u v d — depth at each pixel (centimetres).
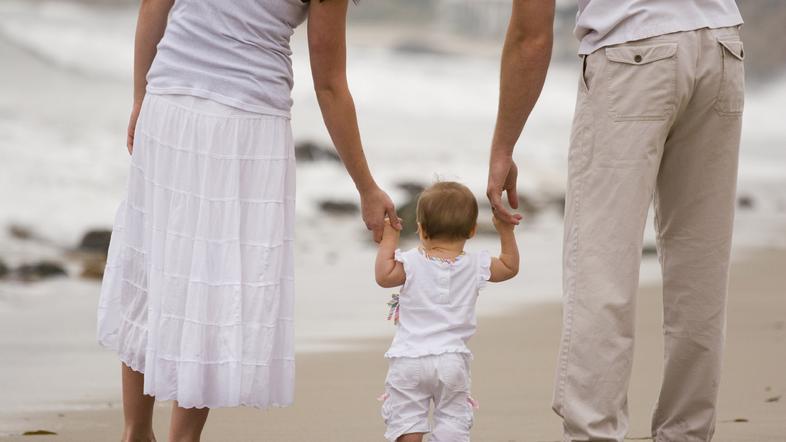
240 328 1154
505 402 1728
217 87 1168
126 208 1224
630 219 1147
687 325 1230
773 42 14162
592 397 1150
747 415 1555
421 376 1205
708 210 1203
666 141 1200
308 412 1659
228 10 1170
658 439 1286
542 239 4509
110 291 1234
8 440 1477
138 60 1279
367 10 15775
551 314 2758
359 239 4500
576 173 1182
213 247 1159
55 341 2417
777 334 2334
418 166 6706
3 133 6138
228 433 1505
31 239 4212
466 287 1234
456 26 15575
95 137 6347
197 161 1162
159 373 1157
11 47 8950
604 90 1153
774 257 3816
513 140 1233
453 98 10050
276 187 1180
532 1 1169
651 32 1134
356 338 2423
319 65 1205
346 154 1231
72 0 10819
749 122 10888
